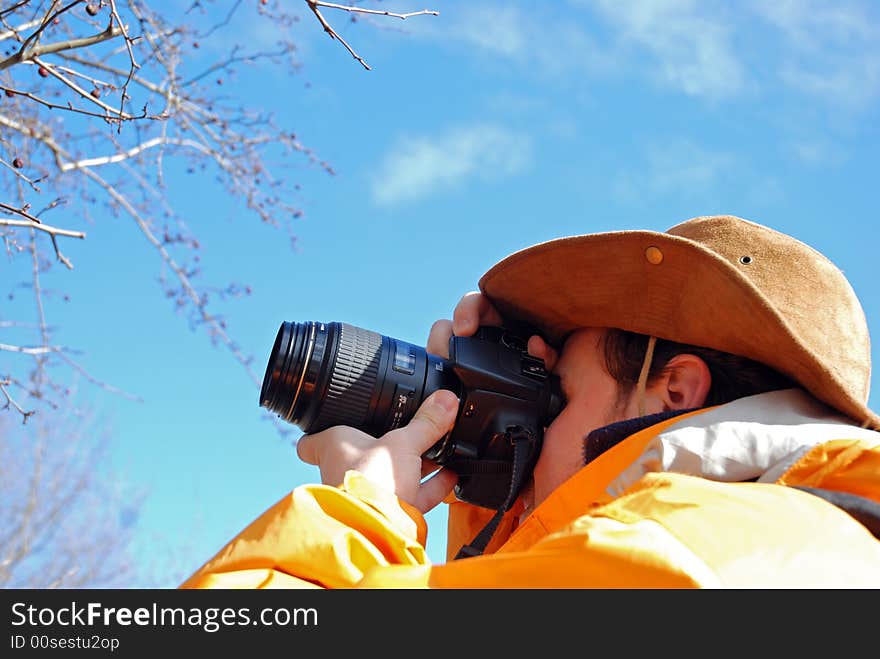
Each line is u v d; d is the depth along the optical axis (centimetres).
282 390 182
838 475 123
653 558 102
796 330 150
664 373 160
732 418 133
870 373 158
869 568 106
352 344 183
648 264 156
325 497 134
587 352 173
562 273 167
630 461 138
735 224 163
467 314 184
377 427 182
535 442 173
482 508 199
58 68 224
